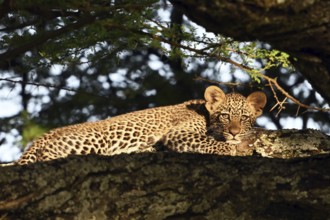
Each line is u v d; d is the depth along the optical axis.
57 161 8.09
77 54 10.65
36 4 8.73
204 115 16.27
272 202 8.06
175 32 9.81
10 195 7.74
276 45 6.95
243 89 22.28
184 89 22.38
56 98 21.53
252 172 8.19
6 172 7.88
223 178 8.15
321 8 6.60
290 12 6.61
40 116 21.08
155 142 15.67
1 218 7.71
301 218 8.04
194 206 8.05
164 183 8.11
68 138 15.35
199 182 8.13
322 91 7.37
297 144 12.09
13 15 10.86
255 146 12.30
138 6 8.93
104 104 21.42
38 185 7.83
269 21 6.65
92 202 7.94
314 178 8.07
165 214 8.03
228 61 9.62
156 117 15.94
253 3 6.53
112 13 9.14
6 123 11.91
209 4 6.56
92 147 15.44
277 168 8.21
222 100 16.06
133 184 8.07
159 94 22.05
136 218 8.00
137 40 10.05
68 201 7.87
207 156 8.37
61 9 8.78
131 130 15.66
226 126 15.77
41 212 7.79
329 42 6.79
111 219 7.95
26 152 15.16
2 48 10.49
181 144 15.55
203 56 9.96
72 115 21.22
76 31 10.21
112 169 8.10
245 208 8.05
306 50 6.95
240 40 6.94
